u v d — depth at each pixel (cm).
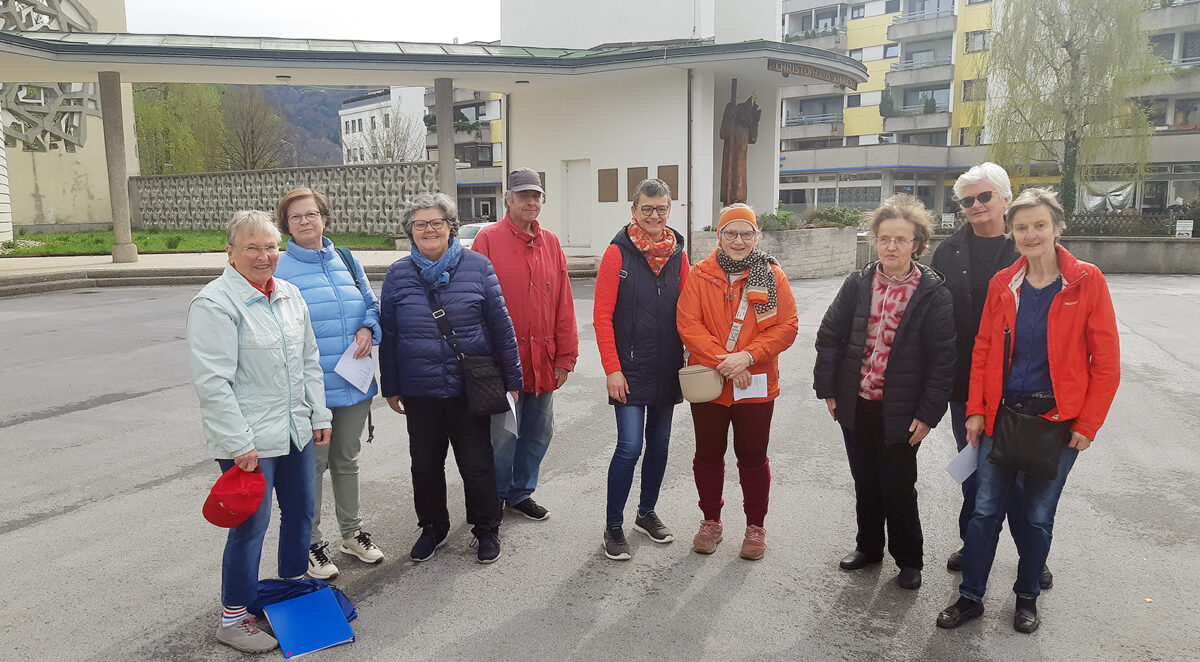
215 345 300
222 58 1611
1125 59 2402
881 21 5116
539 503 489
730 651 320
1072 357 313
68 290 1565
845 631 336
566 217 2039
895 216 352
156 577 387
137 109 4591
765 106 2123
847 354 375
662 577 388
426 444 401
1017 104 2531
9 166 2867
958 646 324
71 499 491
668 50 1714
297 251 381
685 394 389
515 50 1944
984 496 338
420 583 382
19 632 335
